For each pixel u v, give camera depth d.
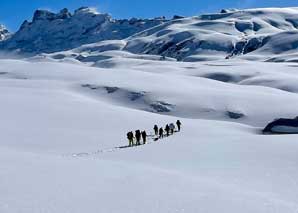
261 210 14.87
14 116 51.03
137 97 83.31
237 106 77.12
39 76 105.44
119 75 103.12
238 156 27.56
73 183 16.47
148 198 15.19
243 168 24.27
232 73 137.88
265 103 78.56
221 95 82.62
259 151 28.59
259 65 160.50
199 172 23.23
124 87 87.69
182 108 77.94
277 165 24.78
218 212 14.20
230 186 19.16
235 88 97.19
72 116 52.78
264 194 18.27
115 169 19.92
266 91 94.62
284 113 72.88
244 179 21.84
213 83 102.19
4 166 18.48
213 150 30.05
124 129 47.09
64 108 58.22
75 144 36.53
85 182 16.81
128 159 27.77
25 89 77.38
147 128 49.00
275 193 19.33
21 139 37.72
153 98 82.00
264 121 71.06
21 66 117.62
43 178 16.78
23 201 13.62
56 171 18.28
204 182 18.89
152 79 98.12
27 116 51.53
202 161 26.50
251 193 17.73
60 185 15.98
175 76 107.44
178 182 18.09
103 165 20.83
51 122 48.41
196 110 76.88
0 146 30.38
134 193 15.73
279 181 21.58
